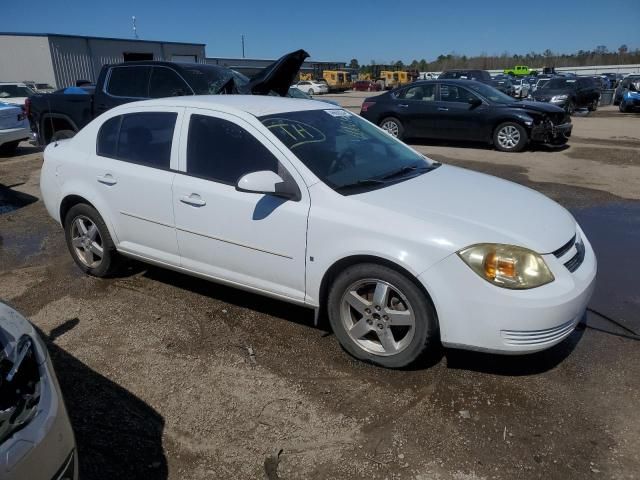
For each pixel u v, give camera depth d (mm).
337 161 3686
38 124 9703
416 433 2801
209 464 2627
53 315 4137
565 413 2936
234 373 3346
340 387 3189
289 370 3371
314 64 72750
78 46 28953
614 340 3691
